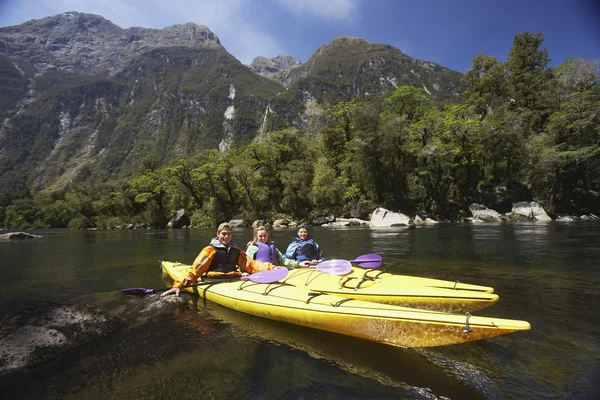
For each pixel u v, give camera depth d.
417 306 3.56
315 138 42.56
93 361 2.66
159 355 2.74
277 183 36.53
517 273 5.52
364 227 22.59
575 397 2.00
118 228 42.16
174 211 42.38
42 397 2.20
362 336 2.95
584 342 2.76
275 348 2.82
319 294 3.61
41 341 2.86
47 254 10.39
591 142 28.22
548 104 32.41
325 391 2.14
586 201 27.91
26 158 186.38
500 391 2.10
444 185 29.83
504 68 38.56
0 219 75.06
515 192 27.66
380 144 28.02
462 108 31.44
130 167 172.12
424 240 11.57
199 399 2.09
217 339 3.05
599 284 4.66
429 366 2.45
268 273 4.10
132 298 4.58
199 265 4.58
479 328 2.45
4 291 5.19
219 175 37.47
